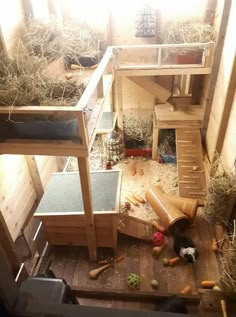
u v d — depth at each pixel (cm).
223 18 272
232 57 253
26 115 171
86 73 278
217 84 305
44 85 190
